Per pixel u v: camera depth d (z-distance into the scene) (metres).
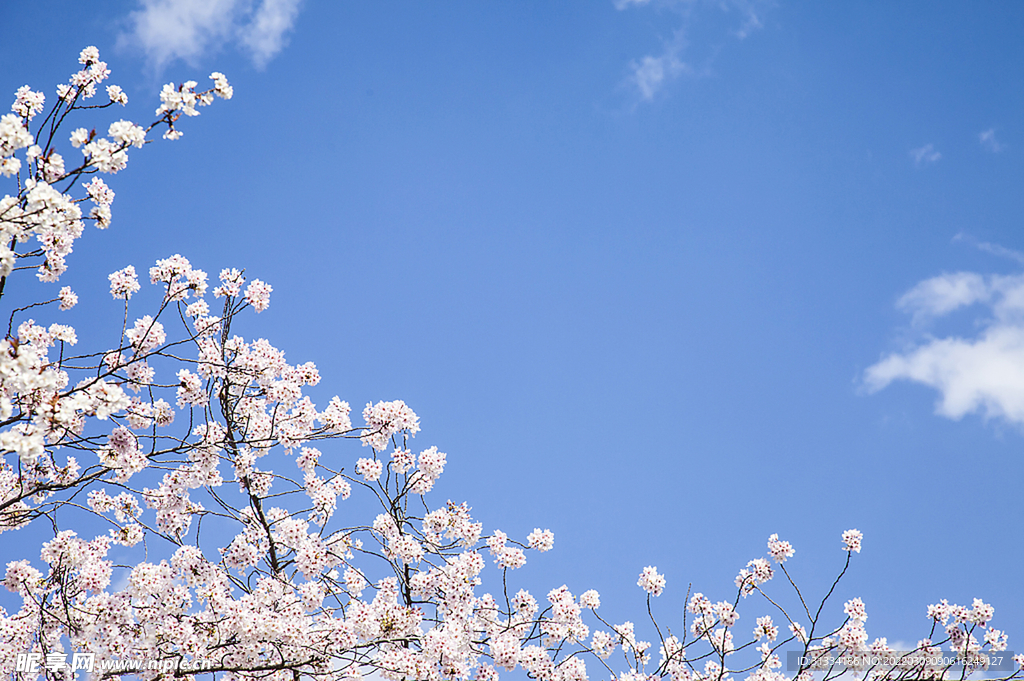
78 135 5.08
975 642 6.58
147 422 6.32
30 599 6.70
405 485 7.18
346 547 7.59
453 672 6.77
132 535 7.07
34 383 4.73
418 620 6.95
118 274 6.25
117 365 5.59
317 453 7.26
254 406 7.15
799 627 7.36
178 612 6.73
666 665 7.34
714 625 7.70
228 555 7.02
